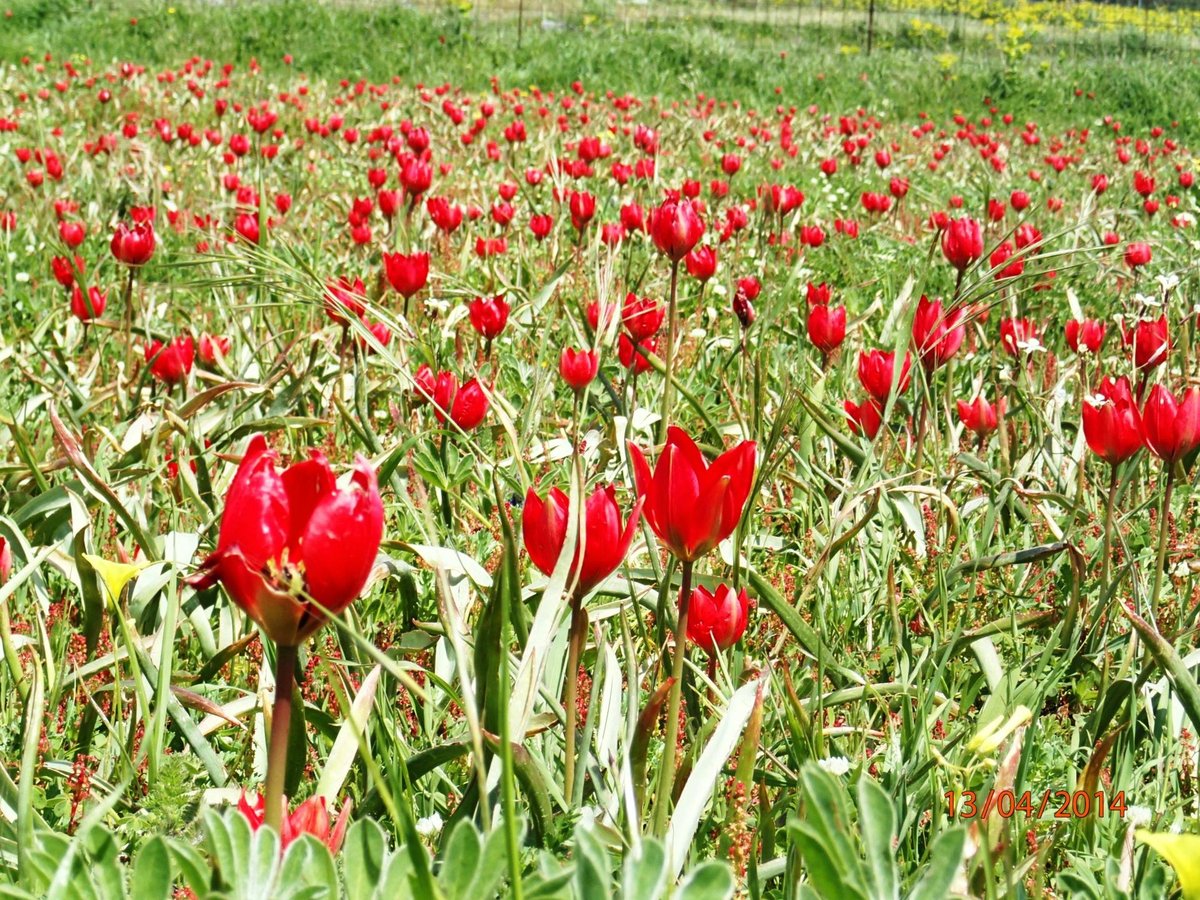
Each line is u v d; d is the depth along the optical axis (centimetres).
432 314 543
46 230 770
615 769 203
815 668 277
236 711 234
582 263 633
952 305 364
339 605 124
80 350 571
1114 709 242
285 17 2545
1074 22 4334
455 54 2488
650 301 387
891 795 209
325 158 1232
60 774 218
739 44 2923
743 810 179
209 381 452
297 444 418
